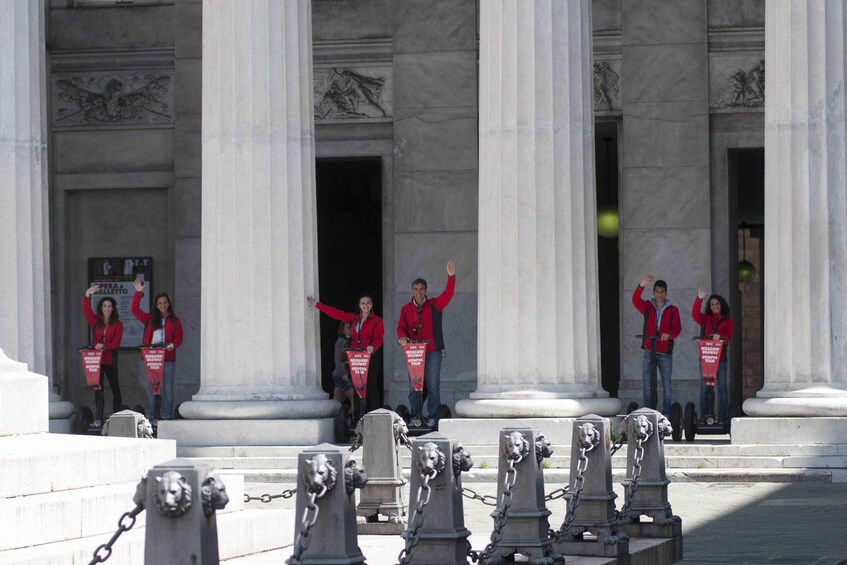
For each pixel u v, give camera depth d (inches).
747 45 1246.9
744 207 1606.8
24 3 962.1
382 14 1280.8
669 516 619.2
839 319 948.0
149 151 1311.5
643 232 1253.1
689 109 1250.0
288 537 617.3
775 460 916.0
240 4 966.4
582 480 557.0
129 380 1323.8
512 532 523.2
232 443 949.8
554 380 950.4
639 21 1256.2
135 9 1312.7
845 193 951.6
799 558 606.9
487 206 965.2
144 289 1320.1
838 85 951.6
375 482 667.4
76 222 1333.7
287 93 968.9
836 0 953.5
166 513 374.6
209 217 975.0
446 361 1264.8
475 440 940.6
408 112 1275.8
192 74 1301.7
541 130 955.3
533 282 952.9
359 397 1021.8
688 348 1243.2
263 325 961.5
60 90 1322.6
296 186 970.7
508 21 961.5
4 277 956.6
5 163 956.0
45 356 976.3
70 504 524.7
